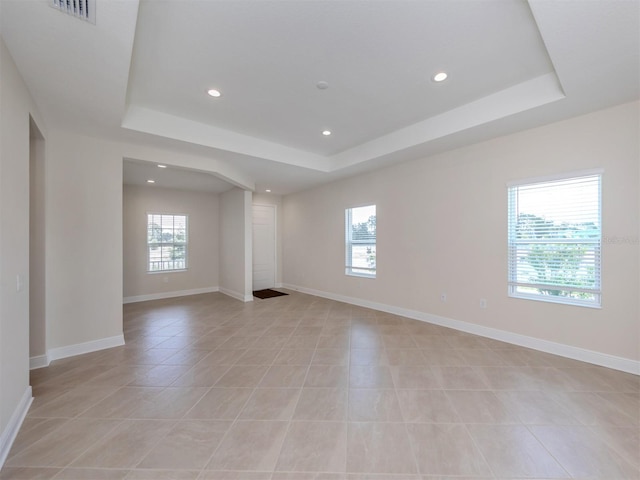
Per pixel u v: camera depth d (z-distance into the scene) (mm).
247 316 4668
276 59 2264
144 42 2033
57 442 1746
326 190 6039
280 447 1700
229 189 6438
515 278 3340
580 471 1518
